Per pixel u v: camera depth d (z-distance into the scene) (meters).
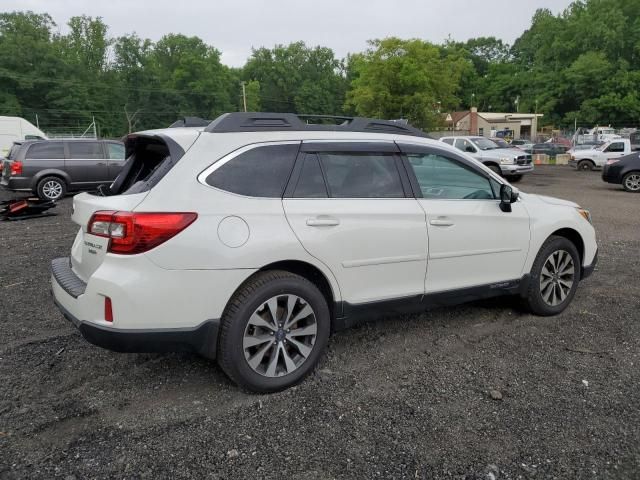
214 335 3.12
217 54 97.38
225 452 2.72
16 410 3.11
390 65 37.88
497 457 2.69
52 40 83.75
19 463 2.62
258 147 3.36
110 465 2.61
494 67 113.38
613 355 3.92
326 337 3.50
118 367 3.69
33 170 13.15
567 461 2.66
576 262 4.89
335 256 3.46
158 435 2.87
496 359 3.86
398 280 3.79
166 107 88.88
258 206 3.22
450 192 4.14
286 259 3.26
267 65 107.38
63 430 2.91
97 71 85.88
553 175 24.23
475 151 20.11
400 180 3.86
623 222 10.16
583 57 78.12
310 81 104.75
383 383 3.48
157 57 97.06
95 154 13.91
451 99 41.00
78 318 3.08
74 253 3.53
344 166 3.64
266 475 2.54
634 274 6.21
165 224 2.94
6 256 7.09
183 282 2.99
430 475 2.55
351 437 2.86
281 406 3.18
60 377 3.53
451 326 4.53
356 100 39.25
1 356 3.85
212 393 3.33
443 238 3.96
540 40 96.38
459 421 3.02
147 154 3.83
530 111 91.19
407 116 38.84
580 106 79.00
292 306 3.32
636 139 38.91
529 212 4.54
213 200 3.11
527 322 4.62
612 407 3.17
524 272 4.54
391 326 4.53
